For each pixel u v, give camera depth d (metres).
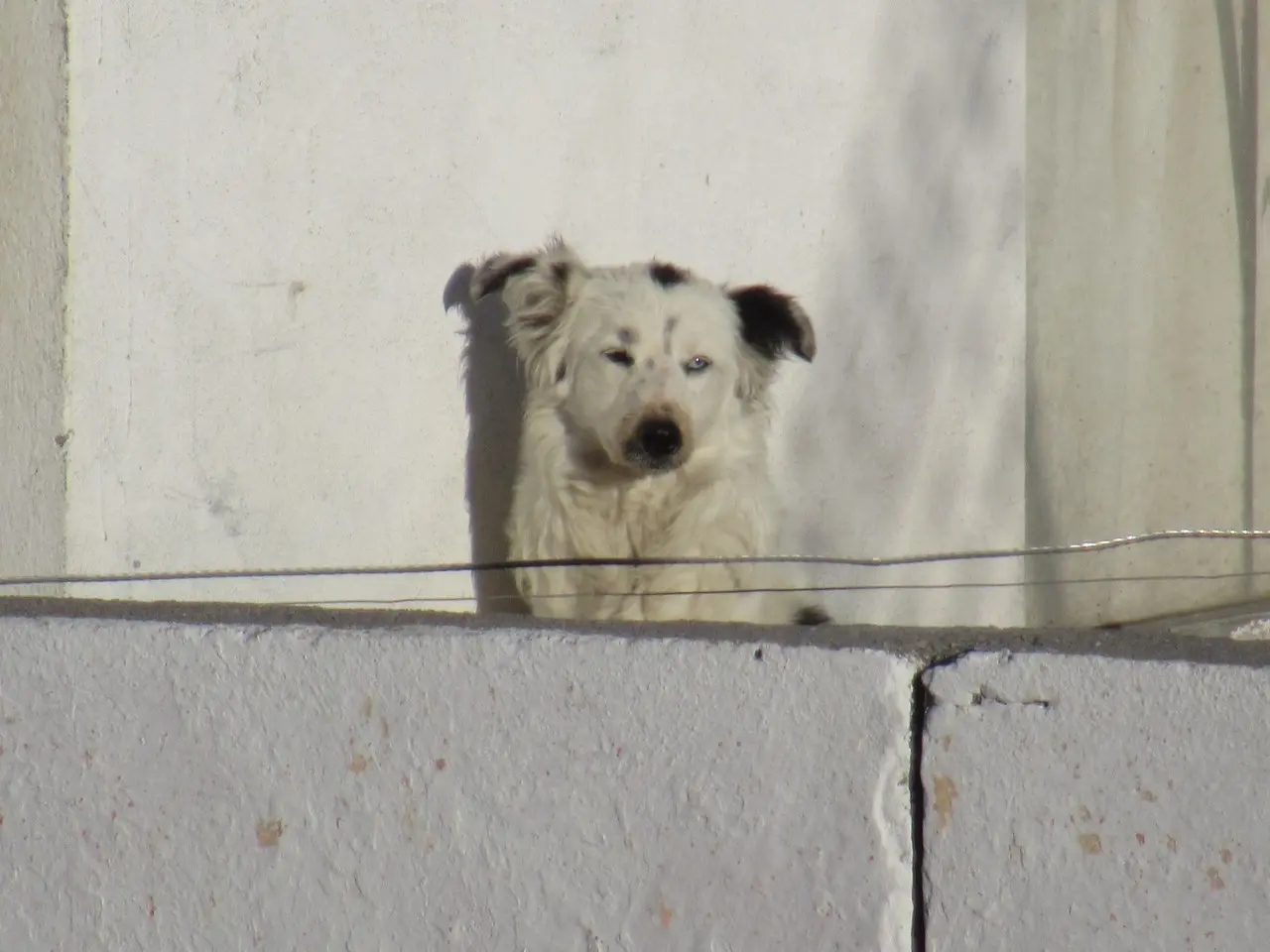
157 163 7.85
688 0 9.63
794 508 10.21
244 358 8.24
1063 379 11.18
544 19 9.13
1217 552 11.39
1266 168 11.41
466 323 9.13
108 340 7.78
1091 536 11.25
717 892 5.30
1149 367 11.30
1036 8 10.89
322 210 8.46
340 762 5.70
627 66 9.47
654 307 8.48
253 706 5.78
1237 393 11.46
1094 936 4.89
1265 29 11.33
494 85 9.01
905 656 5.06
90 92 7.60
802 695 5.15
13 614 6.11
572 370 8.65
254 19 8.11
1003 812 4.95
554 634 5.44
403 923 5.68
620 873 5.41
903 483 10.74
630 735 5.36
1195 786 4.75
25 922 6.13
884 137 10.43
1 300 7.84
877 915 5.11
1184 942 4.80
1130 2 11.08
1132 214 11.21
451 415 9.11
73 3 7.50
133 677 5.92
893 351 10.59
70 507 7.71
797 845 5.20
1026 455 11.20
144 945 6.02
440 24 8.77
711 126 9.79
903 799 5.07
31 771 6.07
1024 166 10.96
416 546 9.00
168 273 7.94
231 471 8.24
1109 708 4.82
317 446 8.56
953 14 10.59
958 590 11.03
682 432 8.21
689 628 5.48
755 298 8.85
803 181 10.14
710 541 8.80
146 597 7.97
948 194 10.70
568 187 9.33
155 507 8.00
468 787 5.55
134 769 5.95
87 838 6.03
